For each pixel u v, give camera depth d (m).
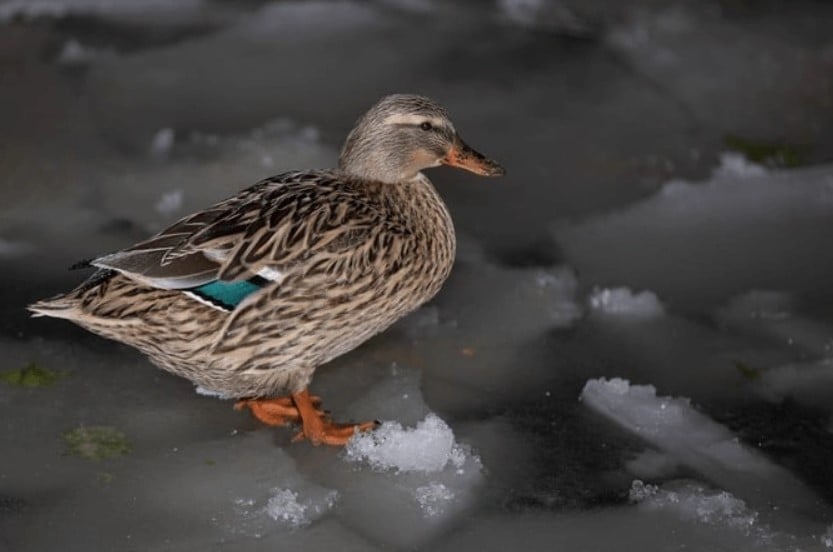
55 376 8.96
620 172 12.14
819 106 13.41
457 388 9.06
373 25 15.12
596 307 10.07
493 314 9.98
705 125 13.02
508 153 12.40
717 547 7.54
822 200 11.68
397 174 8.88
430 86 13.69
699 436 8.59
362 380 9.12
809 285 10.43
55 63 13.73
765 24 15.25
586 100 13.50
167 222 10.98
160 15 15.21
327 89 13.54
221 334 7.85
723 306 10.14
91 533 7.46
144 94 13.23
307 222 8.13
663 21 15.34
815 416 8.82
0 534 7.41
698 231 11.20
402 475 8.11
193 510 7.71
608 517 7.79
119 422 8.53
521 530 7.64
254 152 12.14
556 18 15.41
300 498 7.85
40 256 10.39
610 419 8.73
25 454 8.13
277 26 15.04
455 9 15.61
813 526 7.73
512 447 8.43
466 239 11.02
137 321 7.78
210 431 8.52
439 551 7.45
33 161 11.80
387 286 8.40
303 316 8.04
